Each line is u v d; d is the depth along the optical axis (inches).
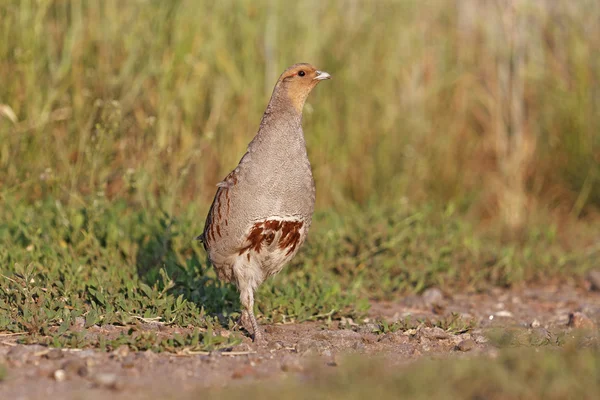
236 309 387.2
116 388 261.4
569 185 675.4
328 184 626.2
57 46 558.3
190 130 569.6
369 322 397.4
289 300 395.5
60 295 374.3
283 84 345.1
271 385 265.0
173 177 501.4
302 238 348.2
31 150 525.3
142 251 437.1
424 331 355.6
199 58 581.0
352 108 637.3
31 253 412.8
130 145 548.1
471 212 661.3
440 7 682.8
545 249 562.6
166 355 306.5
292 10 621.9
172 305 365.4
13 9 530.6
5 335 325.7
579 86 669.9
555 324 407.5
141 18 562.3
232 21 602.5
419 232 506.6
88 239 434.9
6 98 526.9
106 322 346.6
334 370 286.0
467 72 679.7
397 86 665.6
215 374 284.4
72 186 487.5
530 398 249.3
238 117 597.6
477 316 431.8
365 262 476.4
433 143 661.9
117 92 548.1
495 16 682.8
